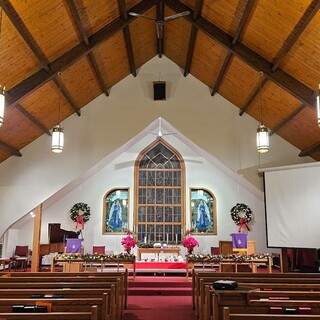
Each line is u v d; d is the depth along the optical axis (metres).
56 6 6.83
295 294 4.68
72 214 12.62
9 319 3.36
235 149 11.12
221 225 12.81
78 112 11.14
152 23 9.48
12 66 7.54
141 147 13.30
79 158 11.05
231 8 7.46
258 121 11.19
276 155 10.98
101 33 8.35
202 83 11.57
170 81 11.59
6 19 6.38
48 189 10.83
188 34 9.34
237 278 5.92
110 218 12.82
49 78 8.19
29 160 10.95
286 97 9.09
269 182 10.45
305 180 9.84
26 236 12.55
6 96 7.97
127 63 10.76
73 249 9.37
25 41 7.08
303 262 11.01
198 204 13.02
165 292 8.23
